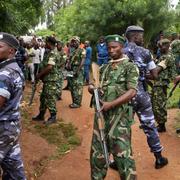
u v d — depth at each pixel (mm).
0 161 4012
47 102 8055
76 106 9938
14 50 4109
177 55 7750
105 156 4305
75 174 5738
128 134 4383
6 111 3967
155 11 21094
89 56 14375
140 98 5594
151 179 5566
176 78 7207
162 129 7602
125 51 5523
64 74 12367
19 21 11219
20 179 4320
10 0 10070
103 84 4469
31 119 8422
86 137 7453
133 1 20766
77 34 22391
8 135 3984
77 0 23578
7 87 3914
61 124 8117
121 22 21047
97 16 21234
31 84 13867
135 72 4348
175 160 6219
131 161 4355
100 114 4352
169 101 9758
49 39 7801
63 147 6797
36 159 6129
